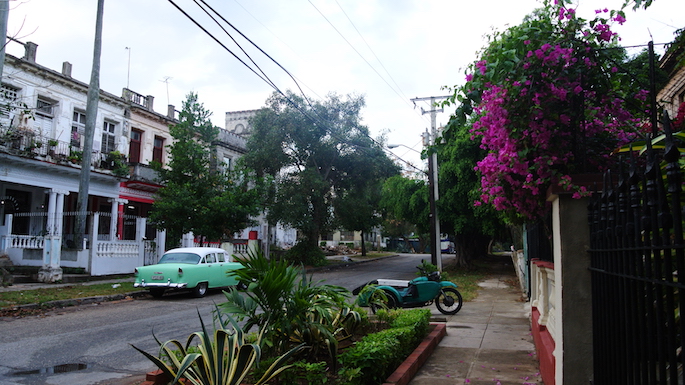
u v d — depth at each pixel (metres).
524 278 15.79
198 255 15.19
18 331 9.05
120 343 8.08
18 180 18.16
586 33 4.85
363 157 29.22
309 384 4.41
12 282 14.86
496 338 8.55
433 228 22.34
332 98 29.00
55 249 16.16
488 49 5.04
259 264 5.01
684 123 5.14
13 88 18.56
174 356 4.12
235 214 18.69
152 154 25.64
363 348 4.83
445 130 5.33
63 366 6.59
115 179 22.03
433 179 22.73
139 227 19.78
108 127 23.09
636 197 2.19
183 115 19.16
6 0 12.52
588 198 3.64
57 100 20.27
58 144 19.72
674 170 1.72
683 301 1.62
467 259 27.03
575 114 4.78
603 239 2.90
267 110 28.20
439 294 12.12
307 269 26.58
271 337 5.10
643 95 5.26
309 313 5.31
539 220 5.76
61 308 12.10
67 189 20.27
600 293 3.07
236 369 4.07
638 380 2.20
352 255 45.44
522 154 4.77
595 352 3.23
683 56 5.40
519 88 4.66
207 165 19.97
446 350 7.45
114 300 13.87
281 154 28.20
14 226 20.14
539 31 4.68
